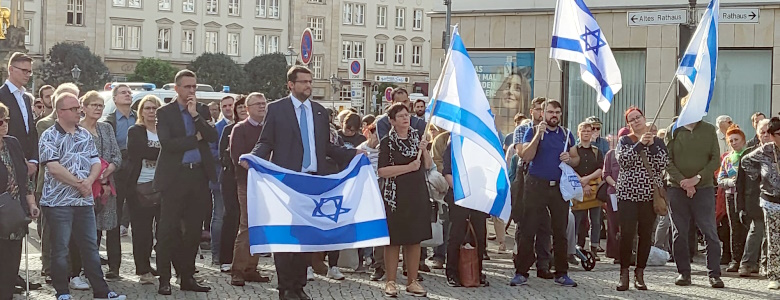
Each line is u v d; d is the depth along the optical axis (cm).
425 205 1120
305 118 1065
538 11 2369
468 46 2458
